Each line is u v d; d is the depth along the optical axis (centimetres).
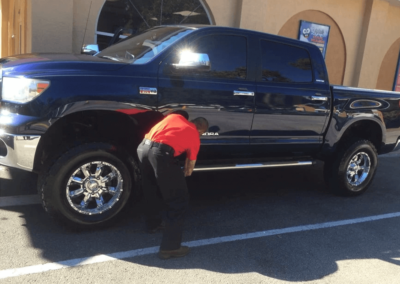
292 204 475
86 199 340
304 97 452
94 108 324
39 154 320
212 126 393
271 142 442
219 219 408
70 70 322
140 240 343
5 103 314
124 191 352
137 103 341
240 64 410
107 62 343
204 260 318
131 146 373
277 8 1036
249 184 546
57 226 354
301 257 338
